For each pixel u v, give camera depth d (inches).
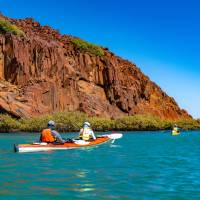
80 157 740.7
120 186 436.5
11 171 546.6
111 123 2474.2
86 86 2960.1
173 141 1396.4
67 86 2706.7
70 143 926.4
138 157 767.1
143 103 3511.3
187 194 399.9
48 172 538.0
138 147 1051.9
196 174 537.6
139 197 381.4
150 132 2353.6
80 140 960.3
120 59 3676.2
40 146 868.0
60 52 2783.0
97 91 3048.7
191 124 3137.3
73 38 3405.5
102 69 3149.6
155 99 3720.5
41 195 384.5
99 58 3189.0
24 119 2154.3
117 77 3184.1
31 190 408.8
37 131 2081.7
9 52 2484.0
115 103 3102.9
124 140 1435.8
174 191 414.0
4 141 1285.7
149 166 622.5
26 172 537.0
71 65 2970.0
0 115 2089.1
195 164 660.7
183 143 1277.1
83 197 377.4
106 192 402.3
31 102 2325.3
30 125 2081.7
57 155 773.9
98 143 1032.8
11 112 2164.1
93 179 481.1
